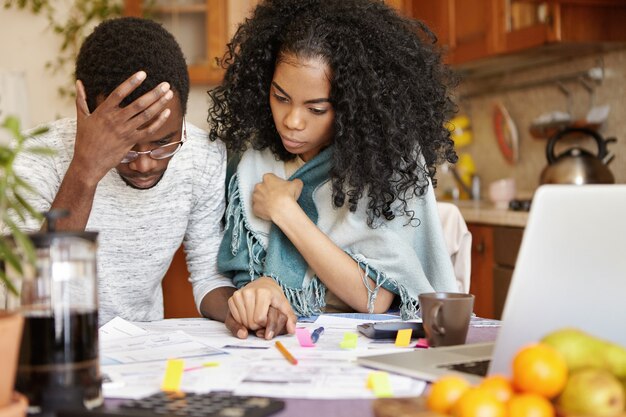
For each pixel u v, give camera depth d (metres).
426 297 1.20
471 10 3.60
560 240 0.87
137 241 1.69
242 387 0.94
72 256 0.84
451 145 1.73
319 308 1.68
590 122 3.31
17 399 0.78
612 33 3.03
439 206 2.00
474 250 3.19
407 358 1.06
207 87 4.33
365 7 1.59
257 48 1.66
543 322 0.90
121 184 1.65
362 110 1.56
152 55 1.45
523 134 3.81
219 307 1.62
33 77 4.30
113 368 1.05
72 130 1.64
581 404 0.75
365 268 1.62
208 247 1.78
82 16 4.27
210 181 1.75
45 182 1.59
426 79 1.65
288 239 1.68
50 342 0.83
